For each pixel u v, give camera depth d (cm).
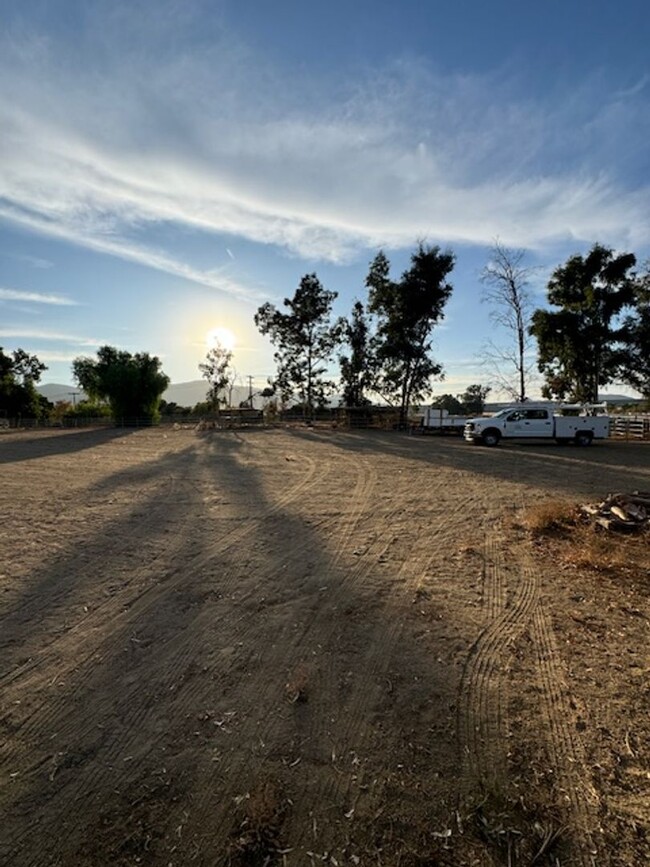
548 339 3033
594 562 572
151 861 206
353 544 655
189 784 248
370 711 305
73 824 224
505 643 390
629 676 343
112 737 283
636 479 1195
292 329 4272
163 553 612
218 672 351
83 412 5478
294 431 3275
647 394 2983
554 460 1589
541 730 287
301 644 391
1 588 502
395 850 211
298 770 257
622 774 253
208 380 4975
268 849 212
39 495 977
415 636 403
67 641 396
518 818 226
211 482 1136
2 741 280
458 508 872
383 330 3622
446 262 3388
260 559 591
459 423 2789
